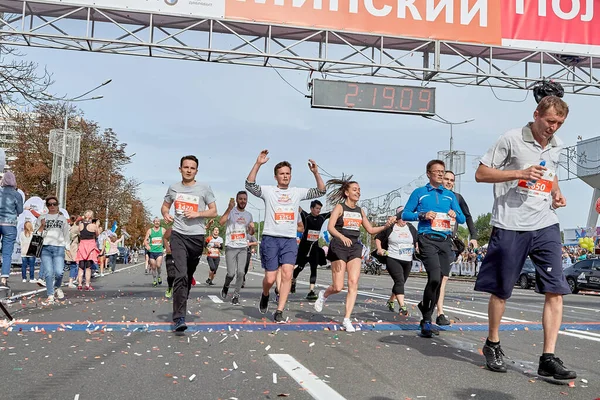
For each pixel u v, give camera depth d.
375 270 36.66
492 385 4.16
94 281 17.52
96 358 5.01
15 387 3.96
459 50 14.09
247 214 10.52
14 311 8.46
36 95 17.84
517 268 4.63
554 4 13.95
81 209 42.22
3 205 10.30
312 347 5.69
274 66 13.54
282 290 7.67
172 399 3.70
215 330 6.79
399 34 13.32
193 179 7.03
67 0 12.28
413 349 5.65
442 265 6.91
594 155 32.22
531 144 4.65
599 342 6.29
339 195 7.47
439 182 6.96
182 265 6.72
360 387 4.05
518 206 4.62
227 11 12.72
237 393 3.85
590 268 20.91
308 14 13.00
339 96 13.55
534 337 6.62
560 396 3.87
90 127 43.84
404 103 13.83
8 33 12.25
